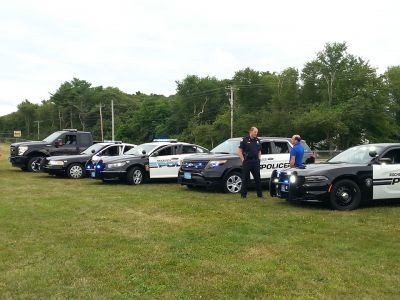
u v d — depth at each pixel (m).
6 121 140.88
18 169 21.38
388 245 6.31
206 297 4.45
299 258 5.68
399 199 9.73
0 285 4.79
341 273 5.12
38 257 5.79
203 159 12.26
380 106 71.00
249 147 11.05
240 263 5.48
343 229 7.33
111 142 18.34
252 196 11.45
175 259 5.65
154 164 14.80
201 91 98.56
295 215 8.59
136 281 4.88
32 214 8.78
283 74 83.06
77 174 16.97
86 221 8.08
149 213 8.88
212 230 7.25
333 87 74.44
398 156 9.79
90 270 5.25
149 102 102.00
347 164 9.54
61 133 20.31
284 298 4.41
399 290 4.62
